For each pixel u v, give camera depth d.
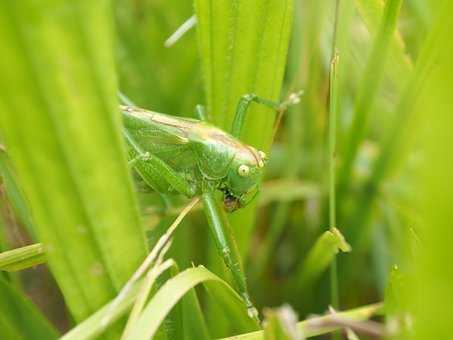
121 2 0.10
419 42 0.09
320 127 0.10
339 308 0.09
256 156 0.07
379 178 0.09
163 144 0.07
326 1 0.08
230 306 0.06
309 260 0.08
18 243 0.09
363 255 0.10
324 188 0.09
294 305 0.09
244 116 0.07
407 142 0.08
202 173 0.07
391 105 0.09
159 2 0.10
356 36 0.08
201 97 0.10
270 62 0.06
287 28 0.06
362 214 0.09
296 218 0.10
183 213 0.06
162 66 0.10
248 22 0.06
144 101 0.10
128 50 0.10
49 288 0.10
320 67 0.10
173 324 0.06
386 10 0.07
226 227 0.07
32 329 0.06
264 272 0.10
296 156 0.10
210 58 0.06
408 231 0.06
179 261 0.08
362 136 0.08
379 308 0.05
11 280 0.07
